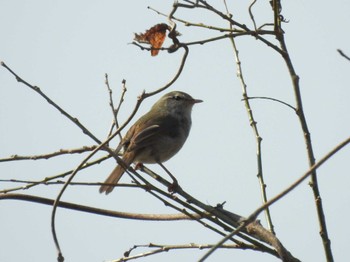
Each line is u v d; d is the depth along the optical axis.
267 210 8.77
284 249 8.15
